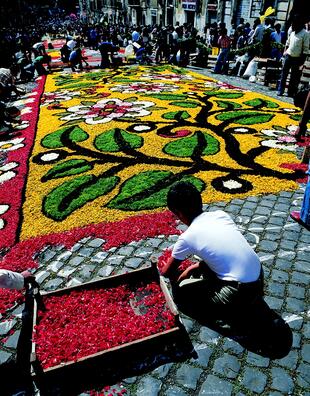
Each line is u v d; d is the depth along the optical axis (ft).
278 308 9.57
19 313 9.87
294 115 26.04
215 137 21.81
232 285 8.16
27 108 31.78
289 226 13.00
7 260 11.89
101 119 26.55
